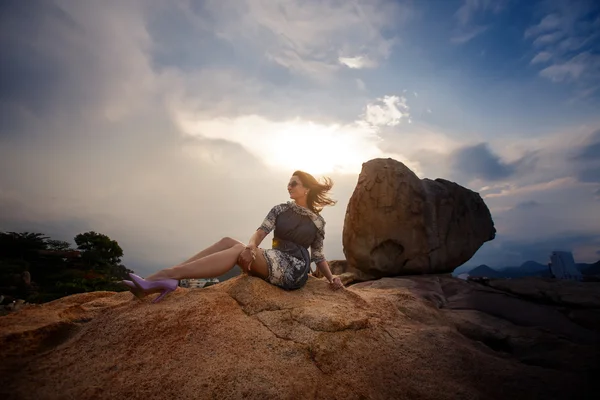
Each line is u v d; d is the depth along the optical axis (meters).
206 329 2.07
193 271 2.52
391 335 2.50
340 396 1.81
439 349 2.45
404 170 5.88
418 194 5.71
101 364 1.78
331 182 3.49
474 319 3.19
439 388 2.07
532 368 2.34
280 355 2.00
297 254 3.06
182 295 2.45
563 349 2.58
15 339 1.89
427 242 5.50
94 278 30.50
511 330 2.95
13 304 16.39
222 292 2.53
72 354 1.86
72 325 2.21
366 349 2.25
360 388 1.92
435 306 3.46
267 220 3.07
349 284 5.61
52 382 1.64
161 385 1.67
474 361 2.39
